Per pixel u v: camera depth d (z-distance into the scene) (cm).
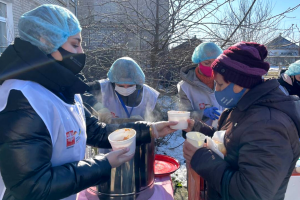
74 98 138
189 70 303
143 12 627
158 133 167
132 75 233
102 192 151
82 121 138
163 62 513
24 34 115
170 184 179
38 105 104
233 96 138
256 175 112
